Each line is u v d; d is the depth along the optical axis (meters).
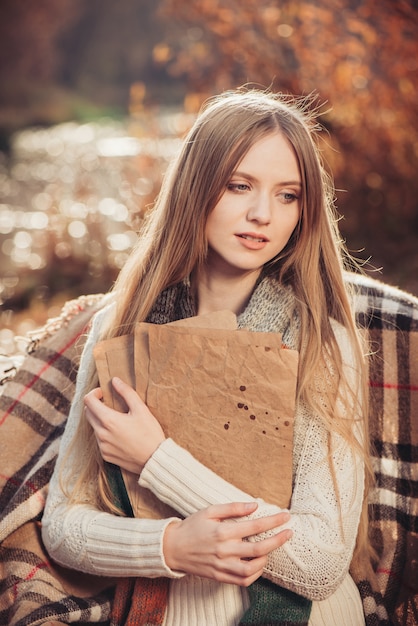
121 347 2.52
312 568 2.36
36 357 3.19
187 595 2.51
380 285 2.93
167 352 2.43
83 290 7.50
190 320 2.46
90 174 13.03
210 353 2.41
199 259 2.60
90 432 2.67
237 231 2.49
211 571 2.32
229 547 2.29
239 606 2.48
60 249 7.77
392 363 2.84
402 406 2.83
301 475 2.47
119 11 33.53
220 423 2.42
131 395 2.46
